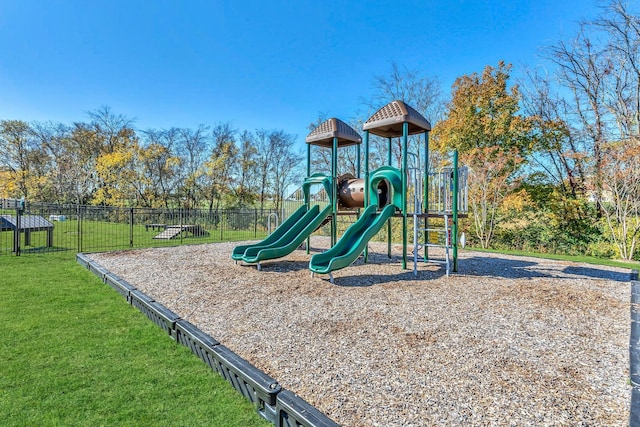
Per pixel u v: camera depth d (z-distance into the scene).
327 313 3.59
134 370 2.38
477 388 2.05
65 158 24.03
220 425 1.78
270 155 24.19
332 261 4.97
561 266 6.73
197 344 2.64
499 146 12.70
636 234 9.51
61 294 4.46
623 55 10.46
